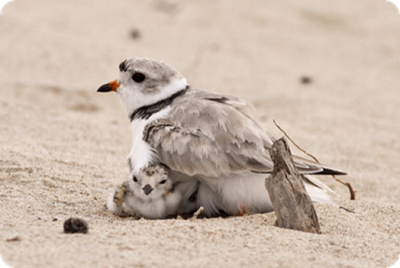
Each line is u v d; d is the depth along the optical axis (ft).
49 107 49.14
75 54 66.08
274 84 62.39
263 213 26.30
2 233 21.27
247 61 70.74
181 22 84.58
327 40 82.79
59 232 21.77
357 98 57.67
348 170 39.29
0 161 32.37
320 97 57.82
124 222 24.63
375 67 72.08
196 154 25.64
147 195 25.45
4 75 57.06
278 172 23.34
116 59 66.08
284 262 19.66
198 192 27.45
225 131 26.02
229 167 25.66
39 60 62.90
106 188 30.55
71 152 37.24
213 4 93.86
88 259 18.89
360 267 19.94
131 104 29.30
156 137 26.35
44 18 77.97
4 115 44.16
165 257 19.51
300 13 93.56
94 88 56.39
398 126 49.03
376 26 90.38
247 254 20.18
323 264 19.81
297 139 45.06
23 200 27.37
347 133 47.16
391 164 41.06
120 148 40.19
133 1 93.09
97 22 80.02
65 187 29.99
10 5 81.35
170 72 29.14
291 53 75.97
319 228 23.41
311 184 27.61
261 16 89.76
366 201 30.78
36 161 33.35
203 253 20.07
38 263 18.37
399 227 26.37
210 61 69.15
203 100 27.61
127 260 18.99
